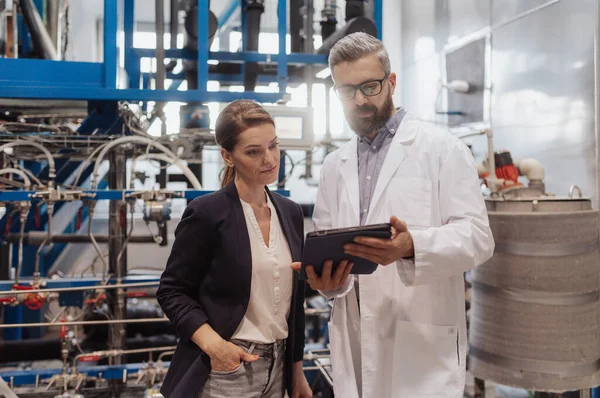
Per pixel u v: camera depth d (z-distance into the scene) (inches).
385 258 46.4
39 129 92.7
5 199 73.1
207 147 107.1
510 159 83.7
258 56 94.9
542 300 72.4
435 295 55.1
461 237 50.7
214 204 49.2
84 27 173.2
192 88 98.9
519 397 94.7
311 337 131.6
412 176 55.8
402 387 54.0
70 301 83.9
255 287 49.7
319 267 48.1
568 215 71.7
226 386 48.8
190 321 47.9
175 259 49.4
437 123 144.6
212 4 172.4
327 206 63.4
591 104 87.4
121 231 87.7
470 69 128.0
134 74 97.1
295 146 86.5
